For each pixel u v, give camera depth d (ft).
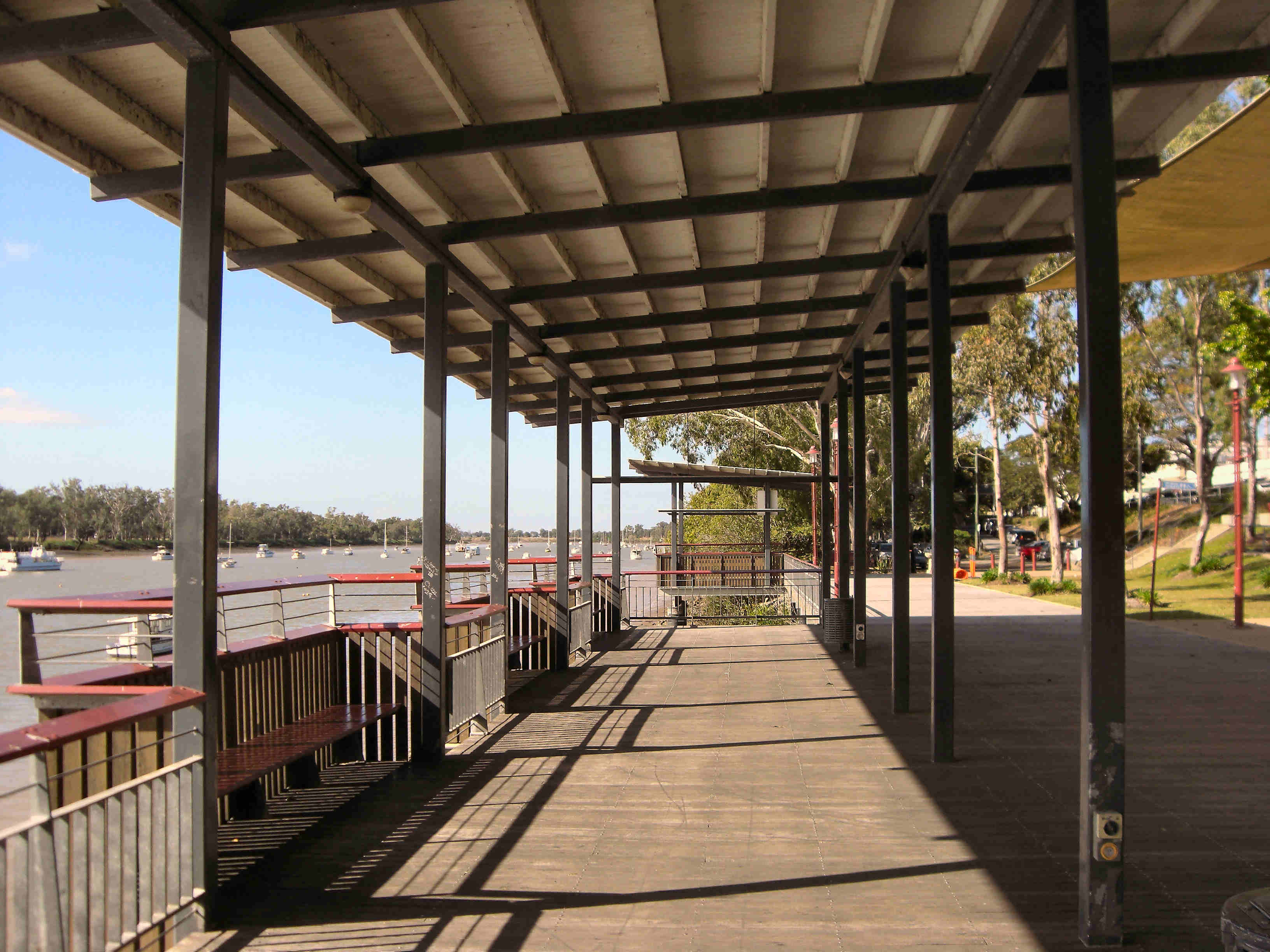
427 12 12.57
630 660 33.42
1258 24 13.97
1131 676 29.17
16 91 12.62
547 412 42.80
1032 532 162.30
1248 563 81.56
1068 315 85.40
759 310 27.32
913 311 29.96
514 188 17.95
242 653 15.87
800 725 21.72
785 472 46.44
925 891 11.47
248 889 11.87
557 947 10.01
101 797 9.00
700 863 12.64
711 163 18.45
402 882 12.03
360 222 18.84
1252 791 15.90
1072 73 10.21
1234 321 48.73
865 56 14.40
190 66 10.71
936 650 18.21
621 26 13.34
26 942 7.96
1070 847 13.07
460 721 20.26
